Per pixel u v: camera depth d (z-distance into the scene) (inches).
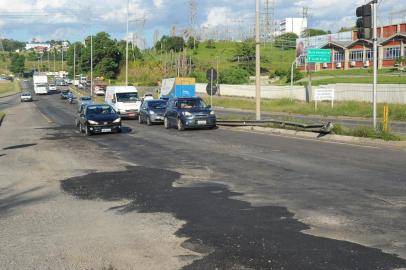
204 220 319.9
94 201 388.8
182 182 456.8
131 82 4630.9
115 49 5265.8
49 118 1713.8
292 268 230.5
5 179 510.0
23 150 783.1
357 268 229.1
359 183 424.2
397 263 234.7
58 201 393.4
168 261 245.3
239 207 351.9
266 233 287.0
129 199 391.5
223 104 2358.5
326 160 560.4
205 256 250.7
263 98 2559.1
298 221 310.5
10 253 264.5
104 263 245.1
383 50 3221.0
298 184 427.8
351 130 789.2
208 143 780.0
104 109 1080.8
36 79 4067.4
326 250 254.4
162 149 725.3
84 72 5477.4
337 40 3796.8
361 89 1934.1
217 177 475.8
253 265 235.9
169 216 333.4
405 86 1699.1
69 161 631.8
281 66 4451.3
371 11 735.7
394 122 1257.4
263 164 545.6
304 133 881.5
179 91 2252.7
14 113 2090.3
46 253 262.8
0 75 7322.8
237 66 4456.2
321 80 2785.4
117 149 751.1
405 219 309.7
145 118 1309.1
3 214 354.6
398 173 467.5
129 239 283.7
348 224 301.1
